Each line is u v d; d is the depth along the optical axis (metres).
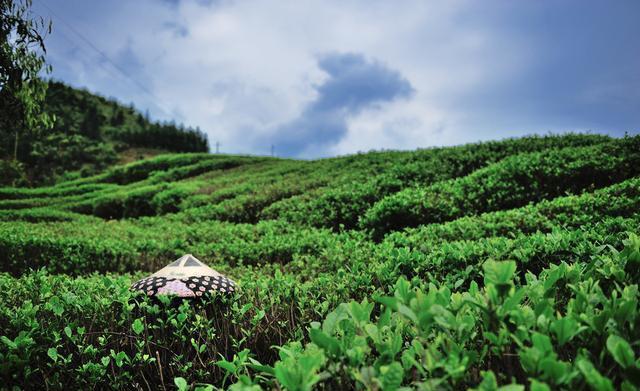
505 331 1.43
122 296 2.94
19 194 29.88
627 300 1.58
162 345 2.79
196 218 12.33
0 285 3.54
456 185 9.57
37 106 7.73
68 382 2.63
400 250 3.67
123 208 18.34
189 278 3.11
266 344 2.79
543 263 3.44
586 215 5.82
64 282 3.76
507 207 8.84
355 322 1.60
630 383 1.19
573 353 1.62
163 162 34.12
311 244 6.48
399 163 14.38
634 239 2.26
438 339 1.54
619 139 10.41
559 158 9.88
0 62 6.97
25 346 2.45
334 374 1.45
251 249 6.71
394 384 1.26
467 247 3.73
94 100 101.44
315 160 22.53
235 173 25.78
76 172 57.06
